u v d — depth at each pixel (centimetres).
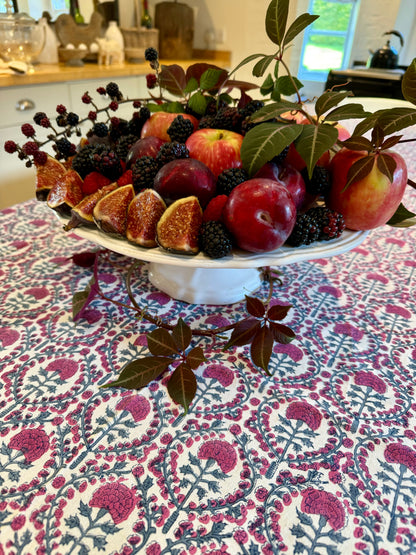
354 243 55
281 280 67
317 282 67
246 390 45
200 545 31
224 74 65
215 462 37
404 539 32
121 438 39
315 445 39
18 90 164
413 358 51
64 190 57
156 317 55
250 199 45
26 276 65
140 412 42
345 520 33
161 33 254
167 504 33
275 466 37
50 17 208
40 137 178
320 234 53
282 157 52
